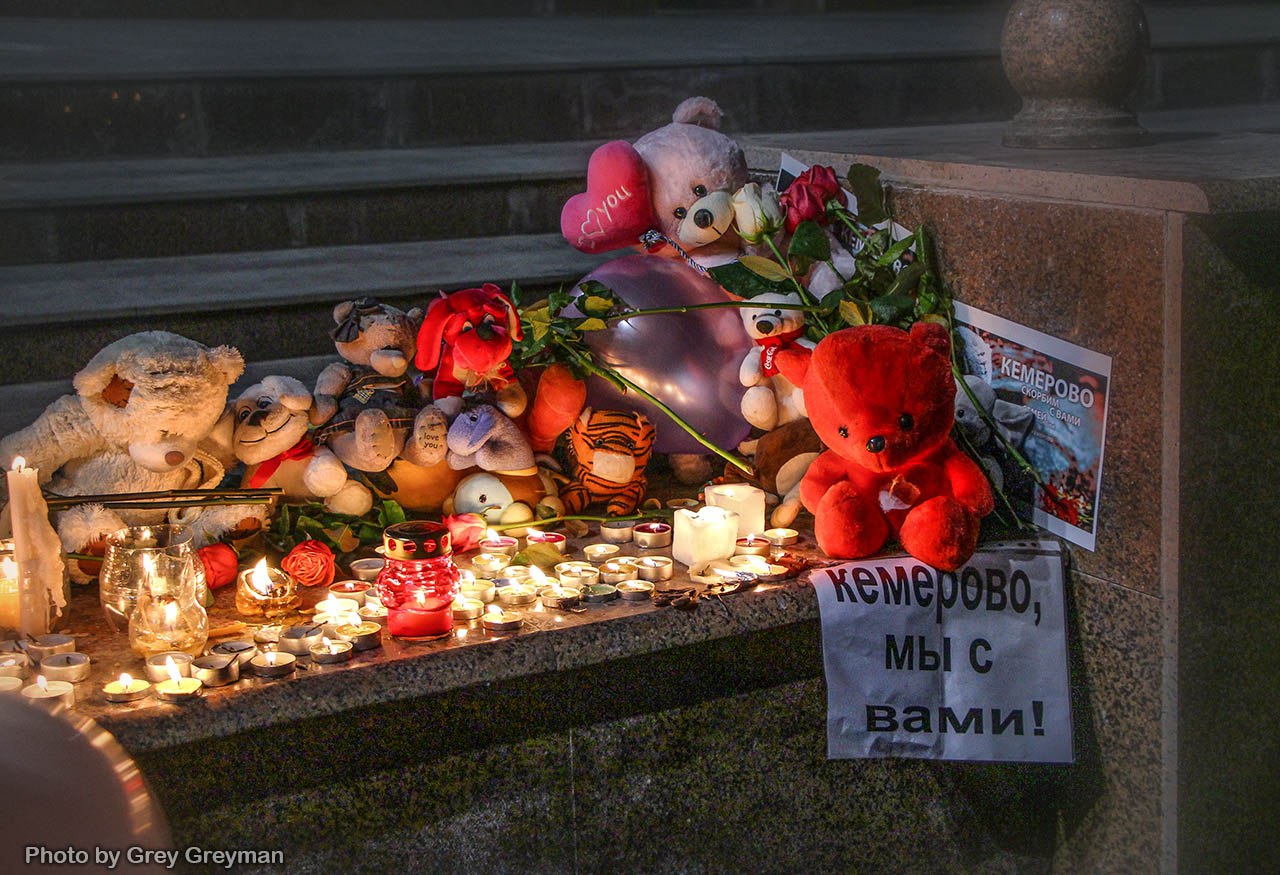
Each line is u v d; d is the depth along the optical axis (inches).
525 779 81.7
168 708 71.3
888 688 89.0
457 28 288.2
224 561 87.4
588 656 80.7
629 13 334.3
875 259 101.3
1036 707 91.1
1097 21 106.3
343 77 199.3
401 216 174.9
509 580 87.6
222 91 195.0
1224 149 104.6
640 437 100.4
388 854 78.3
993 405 95.5
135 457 86.1
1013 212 93.1
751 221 101.7
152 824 63.8
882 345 83.9
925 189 100.9
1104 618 90.7
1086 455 90.2
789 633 87.6
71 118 189.5
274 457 92.3
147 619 76.6
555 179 180.2
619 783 84.5
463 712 78.7
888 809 92.8
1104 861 93.6
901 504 88.5
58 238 162.2
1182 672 86.6
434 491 97.7
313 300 146.3
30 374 138.2
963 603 90.0
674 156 106.8
